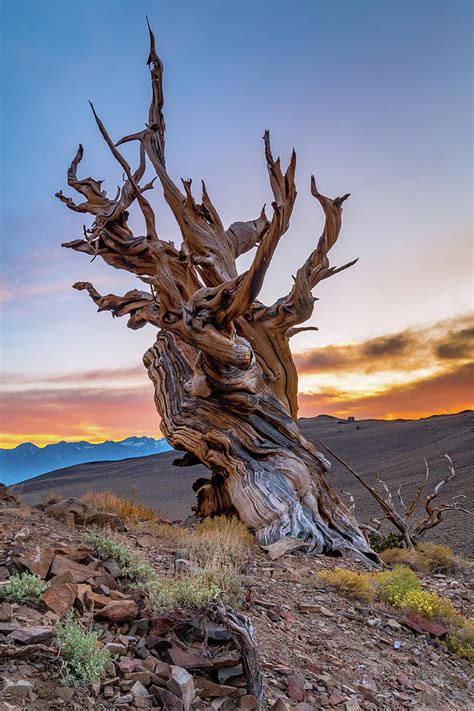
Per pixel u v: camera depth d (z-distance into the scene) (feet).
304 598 24.93
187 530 36.06
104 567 19.40
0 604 13.76
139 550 25.29
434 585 34.88
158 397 56.59
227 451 48.34
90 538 21.95
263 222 66.23
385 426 439.63
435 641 23.12
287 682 15.84
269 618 20.70
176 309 44.45
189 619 15.81
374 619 23.79
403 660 20.49
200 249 56.34
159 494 264.11
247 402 49.16
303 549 39.81
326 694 15.94
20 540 19.49
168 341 60.13
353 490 227.20
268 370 54.95
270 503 43.80
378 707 16.34
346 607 24.94
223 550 28.94
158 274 43.65
